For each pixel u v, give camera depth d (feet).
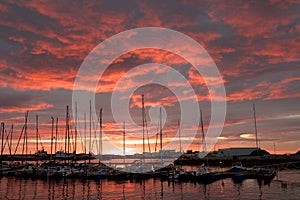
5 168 260.62
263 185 173.17
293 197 132.57
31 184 187.01
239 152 416.26
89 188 167.84
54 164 253.85
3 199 136.87
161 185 178.40
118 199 134.62
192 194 144.97
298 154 380.17
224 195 140.77
